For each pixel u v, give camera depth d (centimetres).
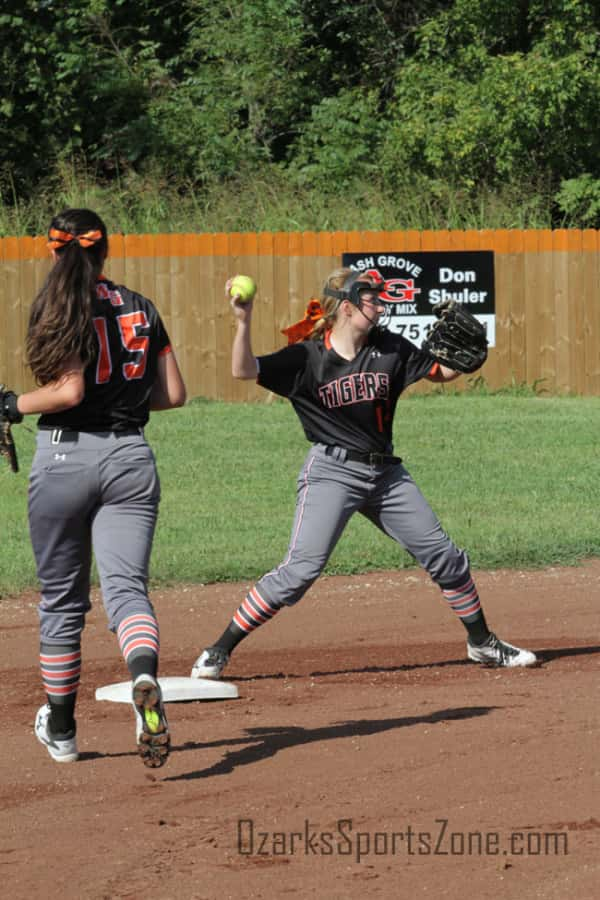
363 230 6875
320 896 1291
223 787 1623
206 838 1449
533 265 6228
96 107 8931
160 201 7150
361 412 2055
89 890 1314
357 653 2427
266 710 2017
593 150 7950
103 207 7169
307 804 1554
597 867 1356
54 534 1611
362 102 8750
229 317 6103
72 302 1527
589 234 6244
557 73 7500
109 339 1564
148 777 1670
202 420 5391
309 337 2073
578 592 2916
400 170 7919
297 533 2112
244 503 3856
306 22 9581
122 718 1986
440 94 7894
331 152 8275
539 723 1888
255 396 6131
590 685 2131
